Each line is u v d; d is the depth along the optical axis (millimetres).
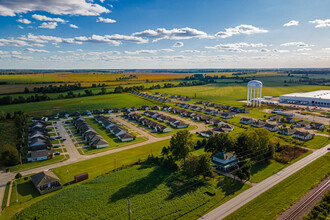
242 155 79438
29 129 124188
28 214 51188
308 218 45781
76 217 49969
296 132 106062
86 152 91375
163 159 77375
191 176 68938
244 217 49062
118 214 50844
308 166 73438
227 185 63094
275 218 48688
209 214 50375
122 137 105938
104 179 66938
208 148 82938
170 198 56875
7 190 62719
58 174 71875
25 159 84125
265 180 65250
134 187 62312
